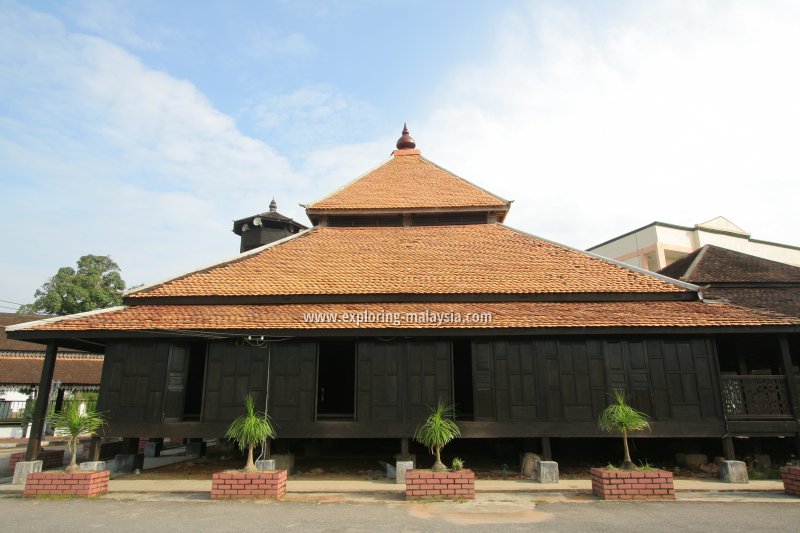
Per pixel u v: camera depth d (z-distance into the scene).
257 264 16.52
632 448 14.92
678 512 8.97
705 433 12.39
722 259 20.48
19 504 9.60
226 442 18.09
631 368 12.80
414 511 9.09
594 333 12.75
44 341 13.41
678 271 20.84
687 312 13.43
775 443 14.57
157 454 17.14
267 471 10.48
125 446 13.60
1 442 26.09
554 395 12.66
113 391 12.82
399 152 25.31
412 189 21.66
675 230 34.59
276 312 13.69
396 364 12.95
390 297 14.52
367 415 12.63
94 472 10.48
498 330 12.68
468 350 16.59
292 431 12.61
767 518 8.52
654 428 12.44
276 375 12.93
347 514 8.87
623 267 16.14
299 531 7.79
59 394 27.45
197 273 15.84
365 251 17.66
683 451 14.18
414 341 13.09
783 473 10.70
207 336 12.73
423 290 14.58
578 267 16.20
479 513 8.94
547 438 12.43
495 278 15.42
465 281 15.20
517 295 14.59
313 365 12.98
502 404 12.62
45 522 8.29
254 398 12.73
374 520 8.45
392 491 11.00
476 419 12.56
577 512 8.98
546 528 7.93
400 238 18.81
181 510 9.15
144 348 13.06
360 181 22.58
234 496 10.07
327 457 15.48
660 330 12.66
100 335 12.70
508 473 13.18
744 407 12.60
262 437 10.86
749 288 18.41
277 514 8.86
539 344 12.98
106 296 45.53
